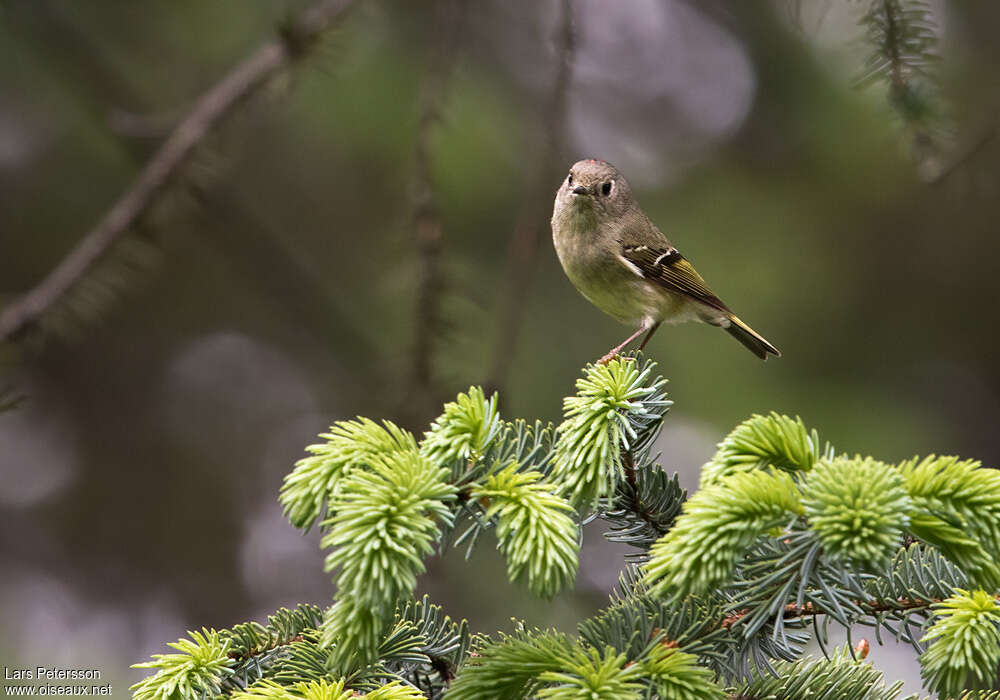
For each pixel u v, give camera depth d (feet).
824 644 12.85
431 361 27.37
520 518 13.24
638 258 29.01
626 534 16.56
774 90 40.16
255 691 13.01
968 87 35.73
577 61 26.37
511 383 35.42
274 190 40.57
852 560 11.93
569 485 14.38
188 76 36.55
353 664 14.08
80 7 36.22
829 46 38.09
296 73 26.48
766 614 13.01
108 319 44.55
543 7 39.11
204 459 46.03
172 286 44.78
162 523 45.34
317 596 43.91
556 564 12.66
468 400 14.88
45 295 26.50
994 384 41.98
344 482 13.62
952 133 23.44
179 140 26.30
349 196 40.68
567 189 29.22
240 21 36.35
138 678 35.58
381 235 39.47
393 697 12.81
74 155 39.32
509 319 27.35
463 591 29.86
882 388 39.17
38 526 44.55
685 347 37.52
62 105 38.42
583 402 15.38
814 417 36.76
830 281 39.27
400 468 13.38
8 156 39.19
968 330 42.01
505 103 37.50
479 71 37.37
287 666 14.65
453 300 27.53
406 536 12.64
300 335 45.29
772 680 14.60
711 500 12.53
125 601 43.50
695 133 41.47
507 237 37.17
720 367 37.32
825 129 39.19
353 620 12.62
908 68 22.70
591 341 37.11
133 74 36.60
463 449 14.34
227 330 46.16
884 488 11.95
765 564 13.15
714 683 12.97
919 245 40.57
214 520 45.47
